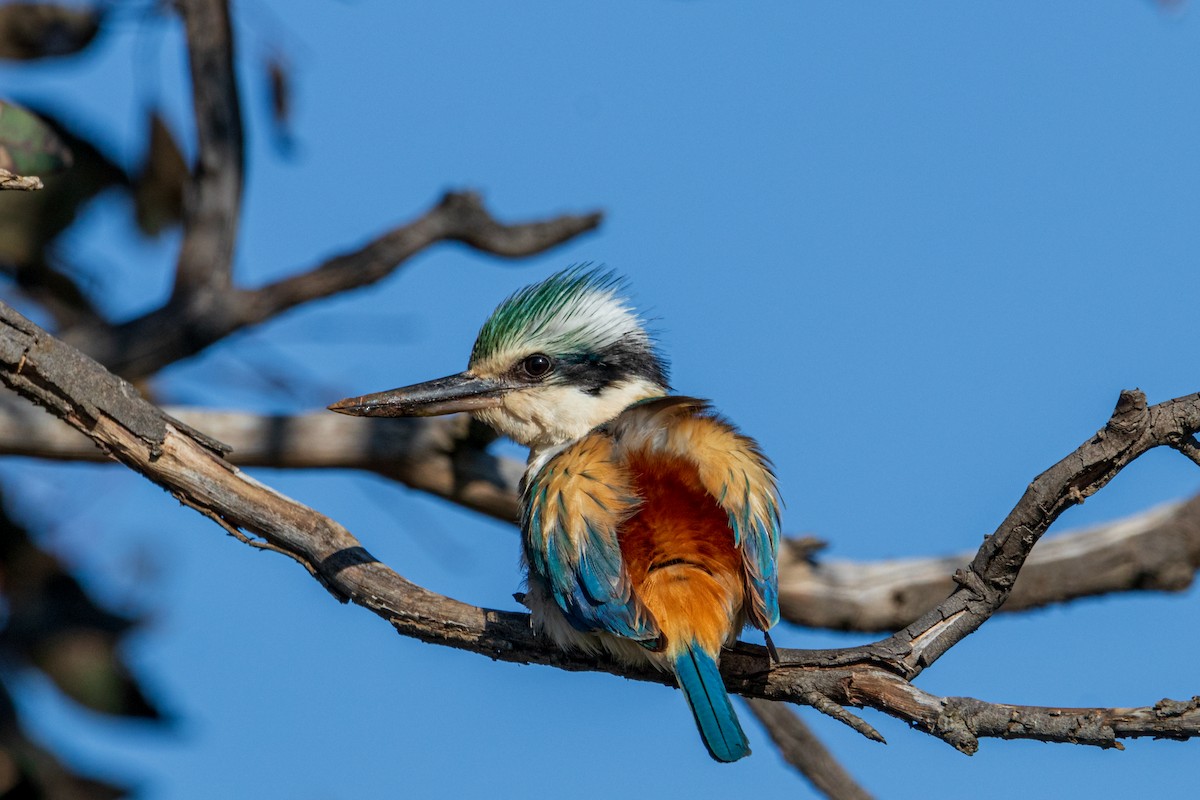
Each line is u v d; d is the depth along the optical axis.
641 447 8.88
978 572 7.84
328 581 8.62
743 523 8.51
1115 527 12.95
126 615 10.89
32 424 11.74
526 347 10.73
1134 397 7.28
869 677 7.88
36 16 12.65
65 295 13.03
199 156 12.95
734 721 7.93
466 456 12.73
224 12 12.94
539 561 8.70
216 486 8.45
